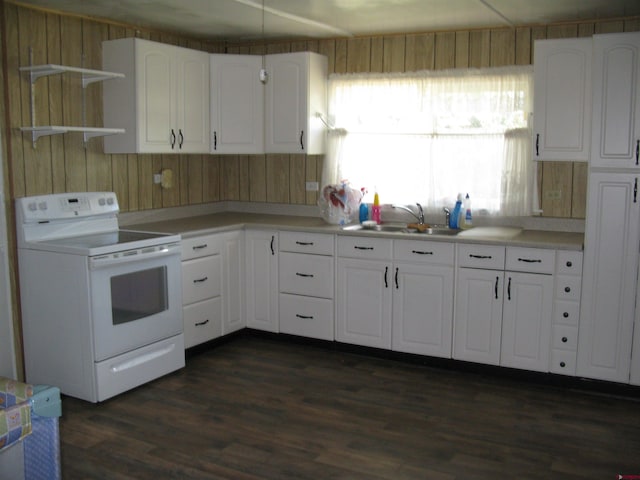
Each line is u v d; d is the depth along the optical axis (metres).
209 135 4.72
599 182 3.54
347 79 4.80
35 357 3.73
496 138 4.35
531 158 4.20
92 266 3.38
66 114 4.00
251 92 4.80
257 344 4.66
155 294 3.85
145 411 3.44
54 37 3.91
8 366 3.74
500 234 4.04
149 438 3.12
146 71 4.14
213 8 3.86
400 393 3.71
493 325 3.91
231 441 3.09
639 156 3.44
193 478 2.74
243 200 5.44
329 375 4.01
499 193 4.40
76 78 4.05
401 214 4.73
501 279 3.84
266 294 4.69
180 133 4.45
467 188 4.48
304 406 3.52
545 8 3.72
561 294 3.71
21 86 3.71
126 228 4.32
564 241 3.74
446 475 2.76
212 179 5.36
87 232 3.99
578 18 3.99
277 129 4.81
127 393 3.69
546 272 3.72
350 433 3.18
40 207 3.71
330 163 4.92
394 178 4.72
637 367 3.59
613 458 2.92
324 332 4.49
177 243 3.93
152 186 4.71
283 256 4.58
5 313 3.69
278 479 2.72
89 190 4.19
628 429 3.23
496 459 2.91
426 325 4.11
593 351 3.68
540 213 4.29
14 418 1.90
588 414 3.42
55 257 3.53
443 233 4.37
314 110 4.74
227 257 4.55
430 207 4.61
